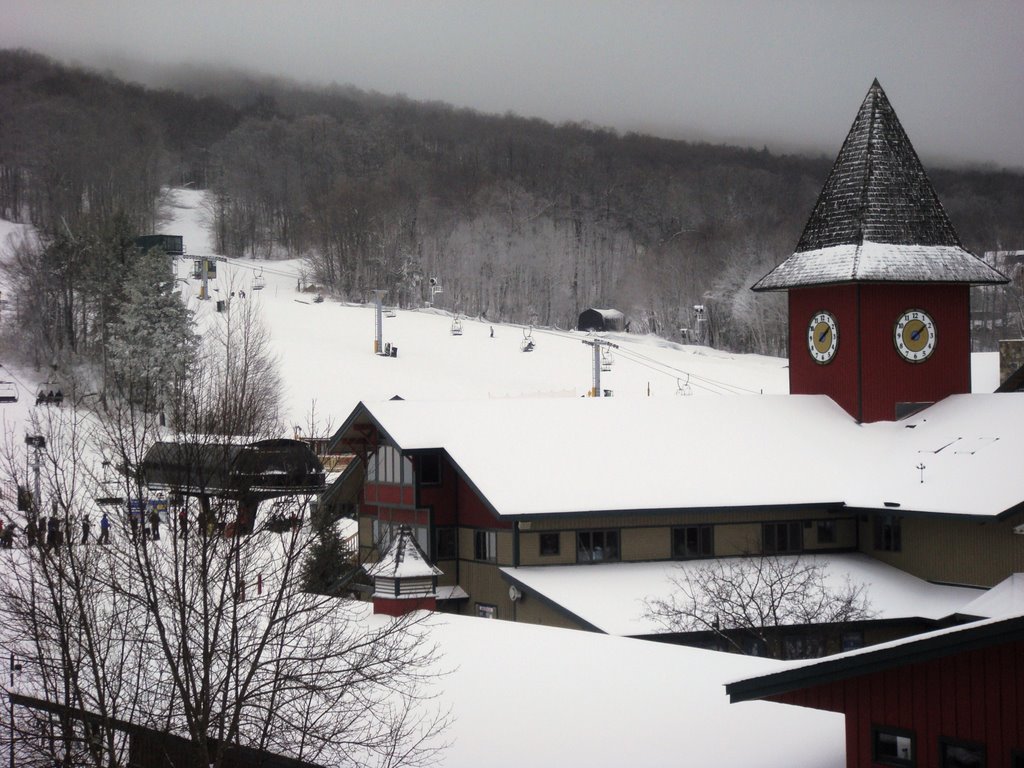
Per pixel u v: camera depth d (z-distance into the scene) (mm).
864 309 58938
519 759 24328
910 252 59500
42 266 138250
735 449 55406
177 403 35688
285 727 24625
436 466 53938
